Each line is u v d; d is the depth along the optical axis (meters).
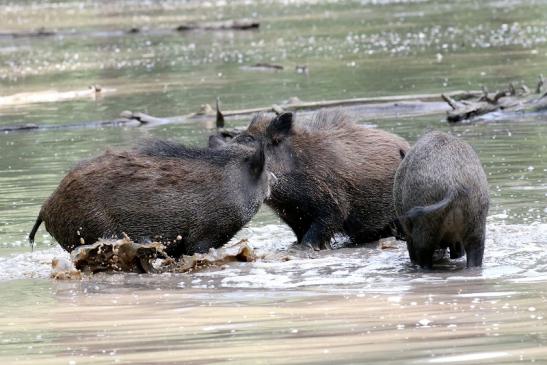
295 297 20.95
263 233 29.59
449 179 22.73
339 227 28.22
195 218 25.73
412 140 40.62
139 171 25.59
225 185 26.02
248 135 27.31
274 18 112.50
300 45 84.69
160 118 50.62
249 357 16.33
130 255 24.81
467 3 112.81
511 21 91.44
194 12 126.44
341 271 23.78
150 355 16.77
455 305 19.41
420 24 94.75
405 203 23.70
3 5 148.75
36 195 33.53
